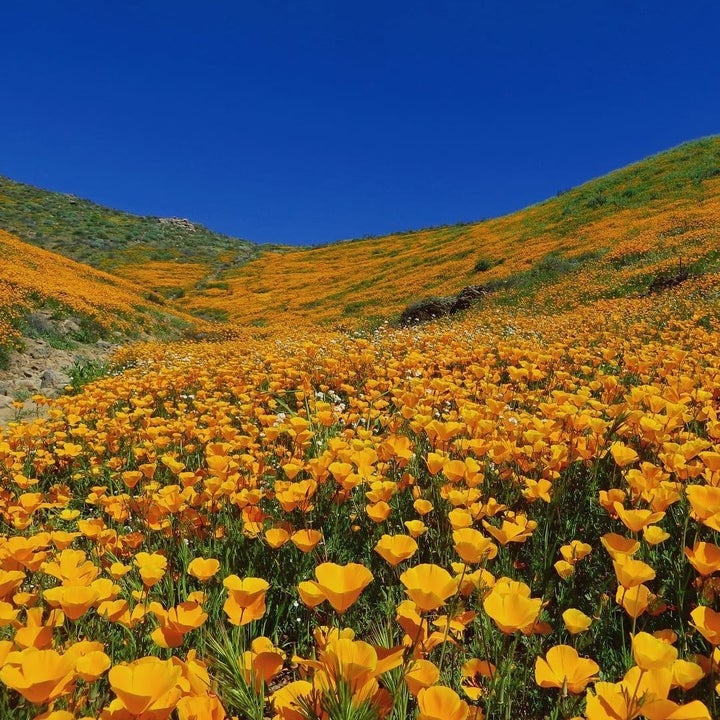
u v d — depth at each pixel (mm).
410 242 63969
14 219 75438
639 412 2820
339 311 35125
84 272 31391
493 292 24219
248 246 88312
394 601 1842
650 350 6102
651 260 21297
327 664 1021
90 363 12430
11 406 8555
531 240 36844
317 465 2203
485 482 2697
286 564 2119
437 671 1040
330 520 2500
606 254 25172
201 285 59219
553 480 2594
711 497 1609
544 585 2002
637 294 17375
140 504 2537
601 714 924
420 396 4035
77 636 1644
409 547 1298
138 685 924
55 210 83062
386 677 1258
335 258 65188
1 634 1632
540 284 23156
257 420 4703
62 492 3385
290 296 46469
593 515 2463
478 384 4684
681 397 3369
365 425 3951
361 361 6453
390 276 43688
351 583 1149
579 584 2041
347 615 1875
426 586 1185
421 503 2029
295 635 1882
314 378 6098
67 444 3447
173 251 76188
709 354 5555
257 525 2199
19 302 16375
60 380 10883
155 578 1561
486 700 1337
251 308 44000
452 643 1583
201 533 2363
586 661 1077
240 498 2252
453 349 7383
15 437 4238
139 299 29641
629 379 5617
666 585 1851
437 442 2918
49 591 1380
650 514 1526
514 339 8898
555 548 2195
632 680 997
